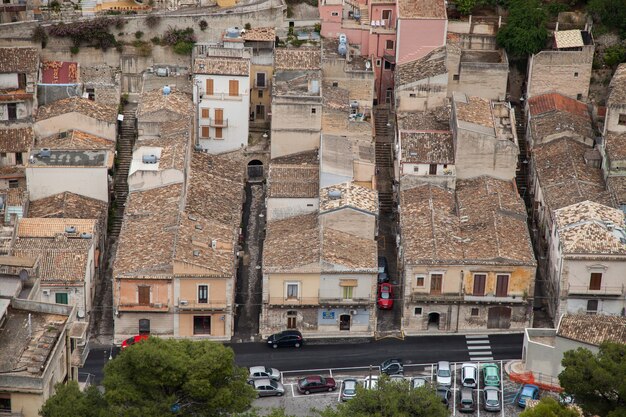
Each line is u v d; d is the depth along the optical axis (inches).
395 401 5787.4
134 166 7490.2
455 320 7017.7
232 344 6904.5
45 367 5324.8
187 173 7632.9
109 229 7701.8
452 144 7741.1
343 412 5821.9
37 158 7637.8
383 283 7293.3
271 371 6643.7
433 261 6909.5
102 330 6973.4
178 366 5556.1
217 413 5689.0
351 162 7529.5
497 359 6820.9
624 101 7751.0
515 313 7017.7
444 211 7411.4
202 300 6850.4
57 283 6801.2
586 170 7790.4
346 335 7012.8
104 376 5915.4
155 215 7224.4
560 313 6968.5
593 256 6845.5
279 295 6919.3
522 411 6279.5
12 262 6023.6
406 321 7037.4
